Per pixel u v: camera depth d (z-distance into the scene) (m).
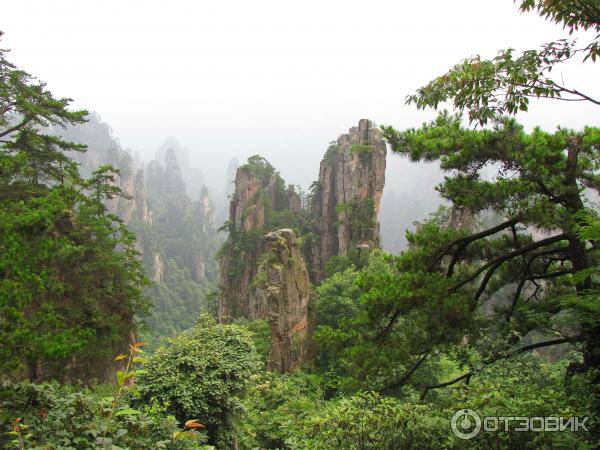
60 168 22.64
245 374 16.78
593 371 6.95
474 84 5.57
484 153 8.30
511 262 10.01
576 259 8.19
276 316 28.30
